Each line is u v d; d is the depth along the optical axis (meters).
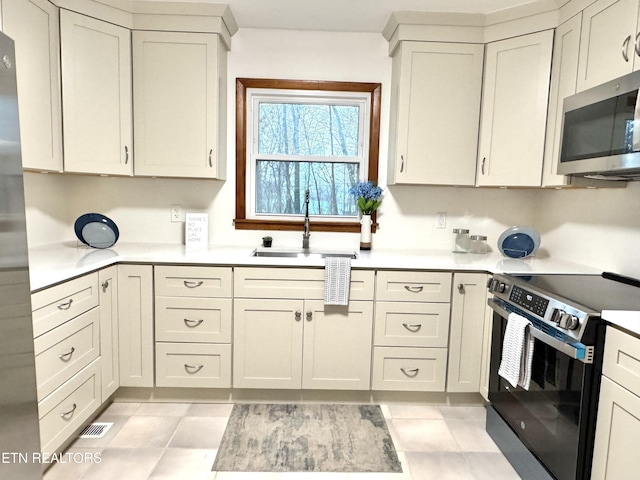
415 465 1.92
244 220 2.88
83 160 2.29
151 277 2.29
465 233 2.81
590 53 1.97
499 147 2.45
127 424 2.20
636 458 1.24
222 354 2.36
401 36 2.48
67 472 1.82
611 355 1.36
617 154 1.59
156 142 2.50
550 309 1.58
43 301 1.66
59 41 2.18
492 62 2.45
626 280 1.95
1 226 1.25
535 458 1.72
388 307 2.34
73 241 2.79
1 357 1.27
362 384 2.40
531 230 2.65
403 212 2.92
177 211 2.87
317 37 2.79
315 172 2.95
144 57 2.44
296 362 2.37
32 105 2.00
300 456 1.97
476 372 2.39
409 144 2.55
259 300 2.32
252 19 2.62
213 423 2.23
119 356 2.33
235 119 2.82
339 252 2.74
